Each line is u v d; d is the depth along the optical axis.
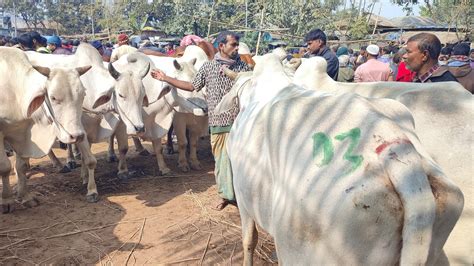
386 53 12.62
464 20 20.20
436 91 2.66
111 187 6.04
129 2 26.47
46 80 4.63
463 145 2.51
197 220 4.88
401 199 1.62
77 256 4.04
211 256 4.07
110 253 4.11
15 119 4.81
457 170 2.52
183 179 6.41
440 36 19.09
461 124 2.52
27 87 4.67
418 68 3.65
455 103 2.58
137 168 6.99
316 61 3.24
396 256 1.69
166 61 6.88
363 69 6.94
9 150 7.61
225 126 4.49
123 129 6.26
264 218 2.28
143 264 3.91
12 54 4.78
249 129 2.51
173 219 4.92
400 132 1.76
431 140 2.58
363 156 1.73
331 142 1.82
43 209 5.18
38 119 4.93
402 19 20.81
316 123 1.93
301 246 1.84
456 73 4.97
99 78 5.42
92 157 5.43
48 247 4.21
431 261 1.77
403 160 1.66
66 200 5.48
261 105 2.78
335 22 18.50
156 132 6.44
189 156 7.44
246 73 3.99
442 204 1.69
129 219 4.91
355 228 1.68
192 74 6.23
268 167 2.16
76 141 4.66
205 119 6.77
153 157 7.68
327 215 1.72
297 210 1.81
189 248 4.23
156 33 23.52
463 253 2.53
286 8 17.58
